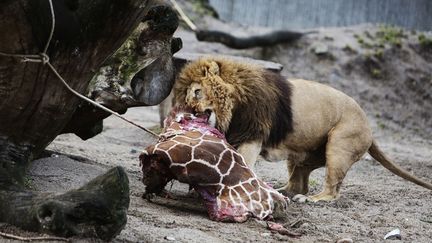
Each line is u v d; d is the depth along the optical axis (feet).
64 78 28.43
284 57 97.55
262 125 41.63
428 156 73.56
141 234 29.89
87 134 39.45
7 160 29.55
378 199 47.37
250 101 41.11
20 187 29.32
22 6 25.64
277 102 42.52
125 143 60.03
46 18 26.27
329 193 45.39
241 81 40.91
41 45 26.91
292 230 35.40
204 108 39.17
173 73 35.94
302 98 44.29
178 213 35.99
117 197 26.53
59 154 43.14
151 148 35.70
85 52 28.04
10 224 27.32
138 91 35.01
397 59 100.94
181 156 35.06
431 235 38.09
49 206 26.37
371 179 57.06
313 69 96.94
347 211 42.47
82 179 38.55
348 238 34.12
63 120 30.19
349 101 46.16
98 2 27.07
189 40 94.48
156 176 36.27
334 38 101.55
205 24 103.86
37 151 31.17
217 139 36.35
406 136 88.43
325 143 46.14
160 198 38.29
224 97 39.86
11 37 26.35
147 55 34.83
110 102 34.99
